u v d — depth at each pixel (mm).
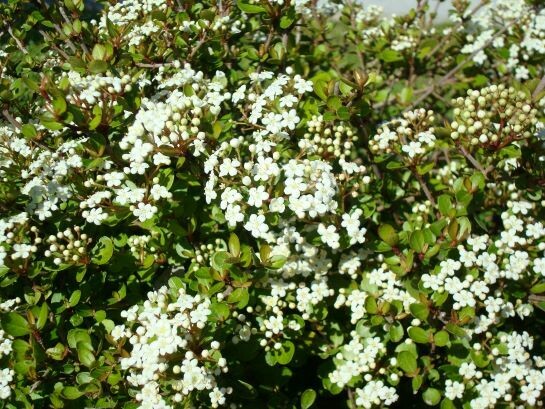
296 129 243
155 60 260
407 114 241
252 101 240
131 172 214
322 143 230
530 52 328
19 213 227
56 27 281
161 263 241
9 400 216
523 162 239
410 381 254
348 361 233
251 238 249
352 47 385
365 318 236
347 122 261
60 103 199
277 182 215
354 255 249
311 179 213
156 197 217
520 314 228
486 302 214
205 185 225
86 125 210
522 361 216
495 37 327
